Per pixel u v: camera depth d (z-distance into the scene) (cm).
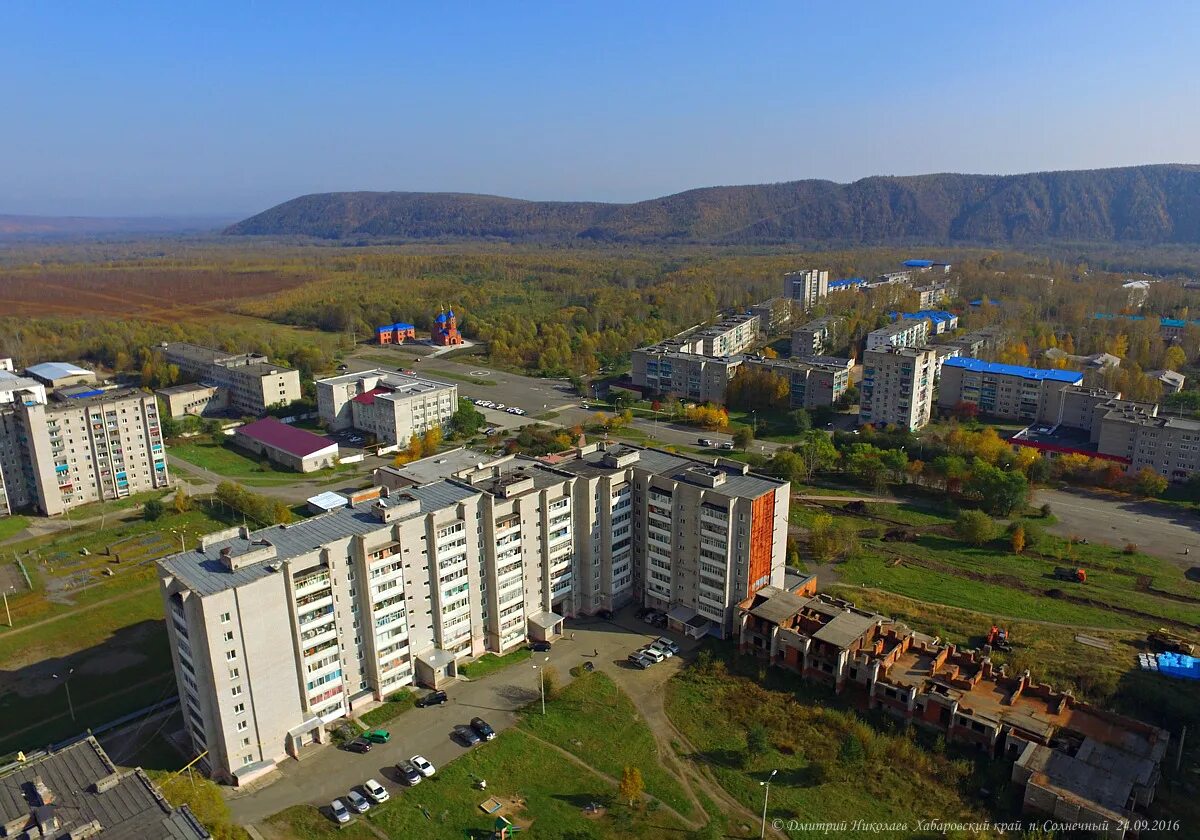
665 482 15112
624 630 15338
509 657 14388
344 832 10256
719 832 10244
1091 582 17125
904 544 19125
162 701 13125
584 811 10638
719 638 14975
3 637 15088
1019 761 10856
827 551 18062
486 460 17338
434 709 12838
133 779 8575
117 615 15900
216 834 9712
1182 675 13500
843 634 13475
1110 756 10962
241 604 10856
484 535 14038
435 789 11019
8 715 12750
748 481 15238
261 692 11306
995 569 17762
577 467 15875
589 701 13012
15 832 7750
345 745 11962
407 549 12950
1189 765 11362
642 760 11644
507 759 11650
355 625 12625
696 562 15125
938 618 15600
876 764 11456
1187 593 16562
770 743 11969
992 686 12738
